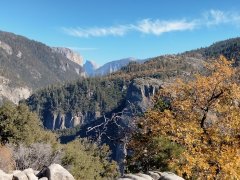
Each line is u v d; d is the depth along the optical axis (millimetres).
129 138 31547
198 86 30125
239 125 26531
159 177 16641
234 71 30578
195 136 25781
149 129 30016
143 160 27000
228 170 21516
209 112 29906
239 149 23453
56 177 15477
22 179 15094
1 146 40156
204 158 23328
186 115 29875
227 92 29266
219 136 26203
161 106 32938
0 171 15211
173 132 26547
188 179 23516
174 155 24875
